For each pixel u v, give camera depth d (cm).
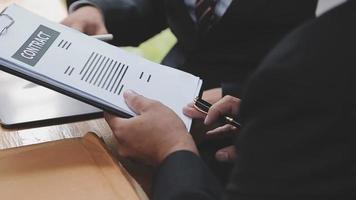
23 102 86
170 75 86
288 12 109
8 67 72
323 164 43
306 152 44
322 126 43
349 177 43
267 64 46
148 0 133
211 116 81
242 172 47
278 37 112
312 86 43
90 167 69
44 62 75
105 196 65
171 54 128
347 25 44
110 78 79
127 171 72
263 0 109
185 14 122
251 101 47
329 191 43
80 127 83
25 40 77
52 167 69
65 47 80
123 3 125
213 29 116
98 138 76
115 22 123
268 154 45
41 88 90
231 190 48
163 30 142
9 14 81
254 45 116
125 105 75
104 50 84
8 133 80
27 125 82
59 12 117
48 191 65
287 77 44
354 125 42
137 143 73
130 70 83
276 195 45
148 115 74
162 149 72
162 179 67
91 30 109
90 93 74
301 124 44
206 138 85
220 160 81
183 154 69
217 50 120
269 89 45
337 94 43
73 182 66
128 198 65
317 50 44
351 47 43
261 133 46
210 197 64
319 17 47
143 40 135
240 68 118
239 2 111
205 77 117
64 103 87
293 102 44
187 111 80
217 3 115
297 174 44
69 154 72
